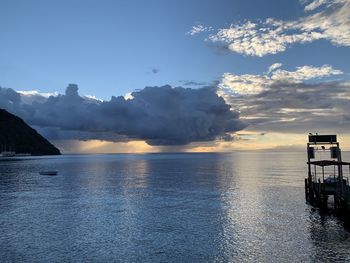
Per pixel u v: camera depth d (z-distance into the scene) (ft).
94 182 301.84
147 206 173.27
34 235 119.24
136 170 479.00
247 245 104.94
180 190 237.45
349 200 130.72
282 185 262.67
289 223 131.34
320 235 113.70
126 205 177.06
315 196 169.48
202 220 139.33
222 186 260.01
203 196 206.69
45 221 140.77
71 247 105.60
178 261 92.79
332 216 142.10
